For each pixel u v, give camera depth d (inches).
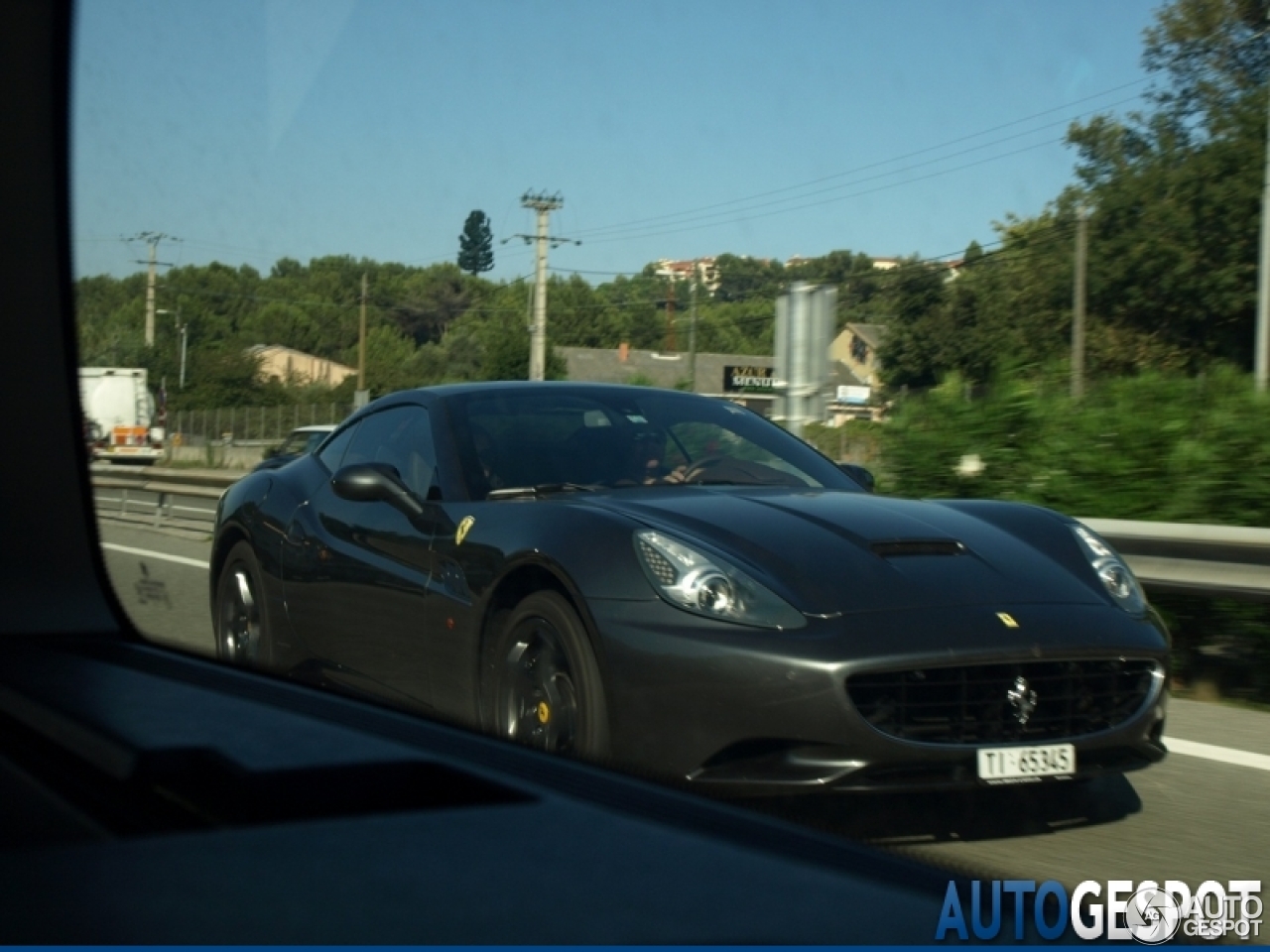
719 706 122.6
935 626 125.6
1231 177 947.3
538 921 52.2
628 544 134.5
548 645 138.9
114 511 202.7
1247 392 274.5
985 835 134.3
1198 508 263.7
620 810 68.1
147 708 84.5
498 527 148.3
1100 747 130.0
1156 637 137.0
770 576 129.9
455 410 175.9
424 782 72.8
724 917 54.6
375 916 51.6
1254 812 145.1
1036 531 152.3
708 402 194.4
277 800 67.4
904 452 328.5
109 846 58.6
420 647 156.3
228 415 780.0
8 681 94.0
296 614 181.5
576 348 1908.2
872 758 120.0
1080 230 1076.5
